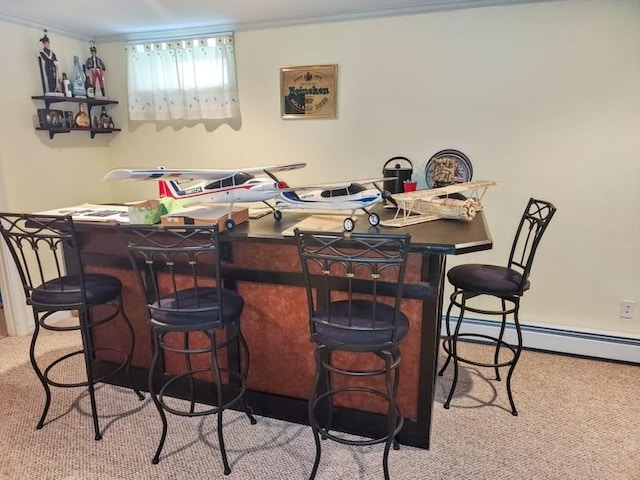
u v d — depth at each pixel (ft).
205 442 6.79
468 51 9.21
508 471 6.16
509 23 8.84
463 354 9.54
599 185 8.91
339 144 10.59
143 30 11.05
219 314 5.93
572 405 7.68
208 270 7.18
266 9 9.45
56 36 10.98
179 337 7.74
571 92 8.73
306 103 10.60
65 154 11.43
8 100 9.95
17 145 10.22
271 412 7.39
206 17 10.00
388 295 6.36
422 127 9.87
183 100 11.32
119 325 8.16
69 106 11.64
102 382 8.49
